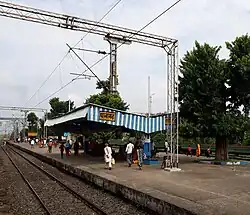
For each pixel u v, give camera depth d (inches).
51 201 519.8
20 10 680.4
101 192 605.9
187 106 975.0
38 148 2338.8
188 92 971.3
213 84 935.0
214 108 943.0
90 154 1429.6
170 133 808.9
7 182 746.2
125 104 1475.1
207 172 743.7
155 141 1610.5
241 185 559.2
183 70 987.9
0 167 1109.1
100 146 1370.6
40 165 1213.1
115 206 482.6
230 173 725.3
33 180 776.9
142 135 1000.2
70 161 1075.3
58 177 835.4
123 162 1010.1
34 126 4311.0
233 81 938.7
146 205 455.2
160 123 973.2
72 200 527.5
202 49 957.2
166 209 405.1
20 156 1785.2
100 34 762.2
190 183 580.1
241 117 945.5
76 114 1015.6
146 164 941.8
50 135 3351.4
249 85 916.6
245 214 356.2
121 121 930.1
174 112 806.5
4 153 2046.0
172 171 758.5
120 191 550.0
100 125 1234.0
